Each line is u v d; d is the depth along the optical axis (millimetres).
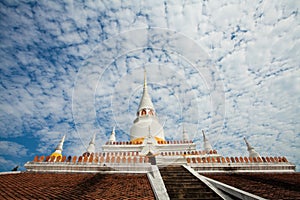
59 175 9719
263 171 11336
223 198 6336
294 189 6379
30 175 9508
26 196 5320
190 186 7570
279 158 12102
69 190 6355
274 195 5543
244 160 11922
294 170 11531
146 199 5609
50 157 11266
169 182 8062
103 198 5391
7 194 5453
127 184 7656
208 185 7445
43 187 6746
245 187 6832
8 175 9000
